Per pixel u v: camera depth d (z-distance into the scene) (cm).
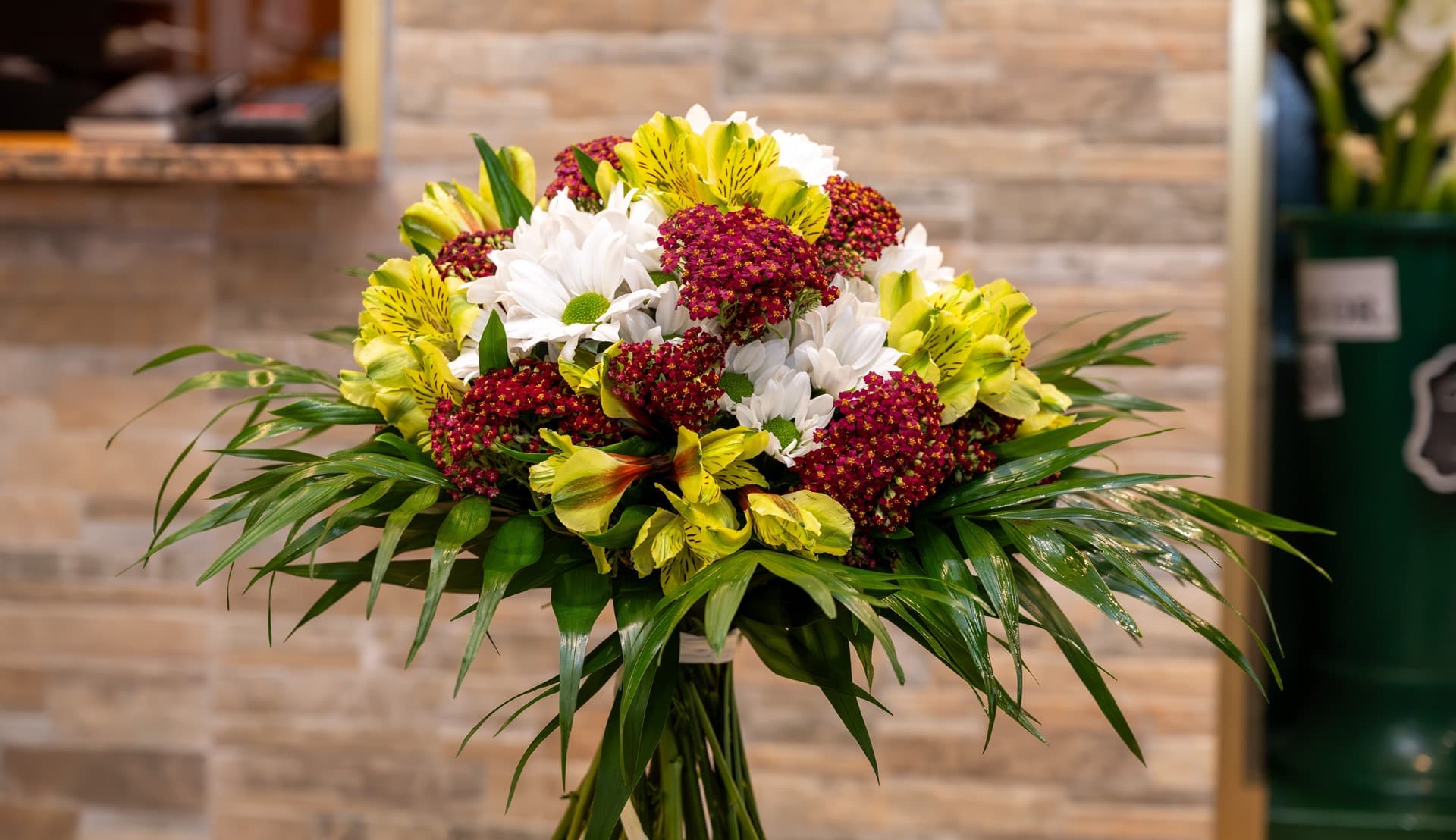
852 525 109
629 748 109
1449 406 205
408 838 207
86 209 205
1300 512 229
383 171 198
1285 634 237
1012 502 112
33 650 211
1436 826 206
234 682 209
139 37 208
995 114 194
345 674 207
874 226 115
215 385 119
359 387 114
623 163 113
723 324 110
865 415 109
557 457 108
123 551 209
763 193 112
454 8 196
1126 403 125
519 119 197
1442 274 203
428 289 112
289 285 202
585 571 111
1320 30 212
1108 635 201
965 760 203
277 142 188
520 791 206
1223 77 192
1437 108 203
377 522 114
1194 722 199
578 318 110
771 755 204
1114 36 192
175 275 204
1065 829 202
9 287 207
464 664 105
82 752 212
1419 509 209
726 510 109
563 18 195
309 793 209
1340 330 210
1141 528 116
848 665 112
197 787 211
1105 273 195
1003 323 115
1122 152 194
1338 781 215
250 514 109
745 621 114
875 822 204
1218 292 194
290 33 208
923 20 193
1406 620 212
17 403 208
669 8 195
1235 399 196
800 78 195
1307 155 233
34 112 204
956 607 107
